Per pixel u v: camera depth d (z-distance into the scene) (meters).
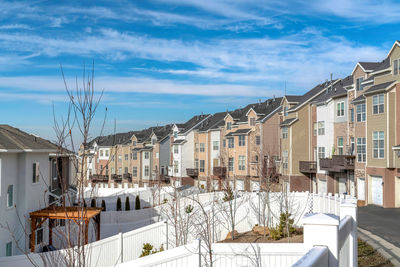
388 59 33.00
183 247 11.55
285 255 10.54
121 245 18.02
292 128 43.25
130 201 47.22
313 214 5.09
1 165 20.00
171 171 67.62
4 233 20.03
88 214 21.52
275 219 25.86
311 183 42.84
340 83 42.16
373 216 24.16
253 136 50.84
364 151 32.47
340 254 5.86
